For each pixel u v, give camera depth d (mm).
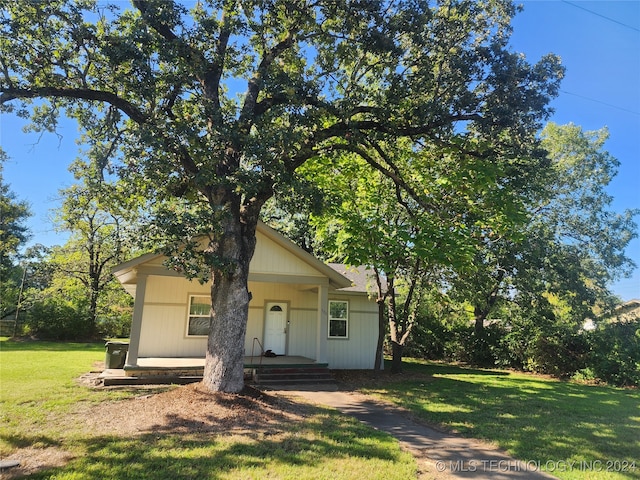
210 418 7195
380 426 7789
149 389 10320
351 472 5098
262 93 11258
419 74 9680
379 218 12578
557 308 20594
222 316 8820
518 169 9953
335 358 16938
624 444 6852
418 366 19453
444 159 11719
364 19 9414
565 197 20547
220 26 9078
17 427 6551
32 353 17891
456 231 10953
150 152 7680
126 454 5410
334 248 13969
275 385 12297
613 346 16453
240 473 4902
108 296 29266
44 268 29703
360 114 11227
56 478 4582
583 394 12539
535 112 9328
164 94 8883
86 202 11844
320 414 8227
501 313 21141
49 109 9914
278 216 25234
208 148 7582
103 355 17969
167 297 14688
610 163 20500
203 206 9938
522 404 10258
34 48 8555
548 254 17953
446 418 8516
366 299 17797
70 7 8227
